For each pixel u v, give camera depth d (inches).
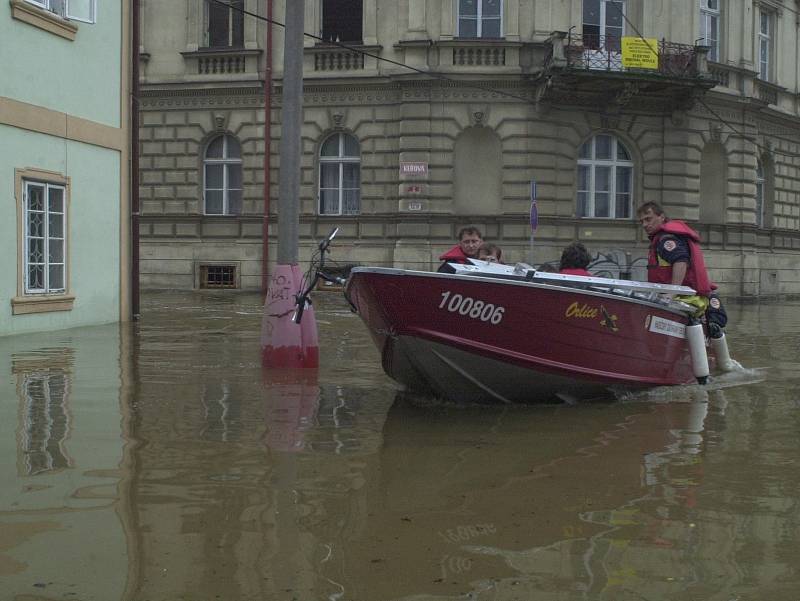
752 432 236.4
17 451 199.8
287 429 229.6
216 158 1040.2
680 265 327.3
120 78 558.9
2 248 452.4
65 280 508.1
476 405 281.9
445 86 961.5
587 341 281.4
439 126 962.7
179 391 286.8
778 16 1160.2
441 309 262.8
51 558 133.0
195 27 1026.7
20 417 239.5
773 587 125.4
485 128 967.6
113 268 558.3
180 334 482.0
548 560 135.2
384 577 127.3
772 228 1166.3
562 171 970.1
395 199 981.2
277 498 165.3
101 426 228.5
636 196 995.9
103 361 360.8
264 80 1008.2
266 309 351.6
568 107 967.0
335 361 373.7
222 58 1021.8
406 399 283.4
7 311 458.6
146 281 1043.9
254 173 1018.7
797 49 1198.9
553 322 273.3
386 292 261.4
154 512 155.6
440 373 273.7
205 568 129.6
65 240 505.7
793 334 556.7
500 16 969.5
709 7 1074.1
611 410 273.4
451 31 965.2
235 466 188.7
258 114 1015.0
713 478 185.3
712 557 137.1
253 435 220.8
